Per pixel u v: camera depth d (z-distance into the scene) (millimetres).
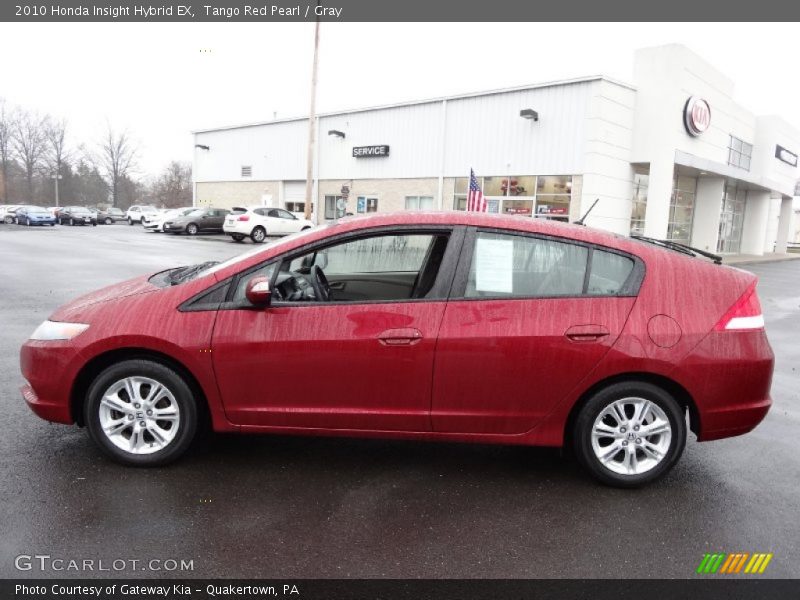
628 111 21734
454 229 3447
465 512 3119
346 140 28531
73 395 3447
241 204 34344
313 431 3424
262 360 3324
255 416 3393
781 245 39844
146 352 3418
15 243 20766
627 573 2627
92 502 3051
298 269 3865
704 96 23906
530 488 3420
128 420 3436
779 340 8367
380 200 27375
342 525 2943
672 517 3125
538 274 3396
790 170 36656
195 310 3373
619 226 22391
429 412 3352
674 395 3432
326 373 3328
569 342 3264
